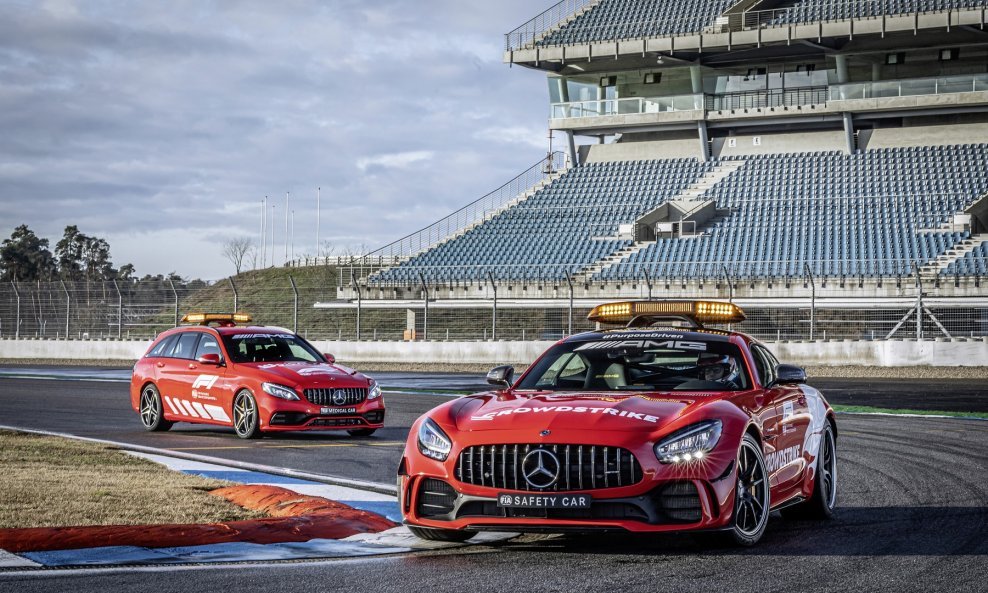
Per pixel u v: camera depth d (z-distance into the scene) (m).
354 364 34.94
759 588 5.64
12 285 42.41
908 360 31.19
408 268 43.59
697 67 48.22
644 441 6.27
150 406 15.02
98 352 40.06
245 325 15.98
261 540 6.97
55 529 6.77
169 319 39.38
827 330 35.09
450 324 41.28
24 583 5.64
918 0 43.81
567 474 6.25
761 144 48.19
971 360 30.92
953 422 16.31
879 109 45.00
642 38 46.25
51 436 13.09
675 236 42.03
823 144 47.22
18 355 41.50
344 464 11.20
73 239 99.62
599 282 39.25
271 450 12.47
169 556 6.45
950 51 45.38
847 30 42.78
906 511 8.45
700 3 49.25
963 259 36.56
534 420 6.52
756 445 6.88
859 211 41.31
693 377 7.60
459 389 23.38
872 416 17.33
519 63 48.84
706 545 6.86
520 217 46.66
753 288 36.94
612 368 7.72
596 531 6.21
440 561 6.38
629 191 47.19
